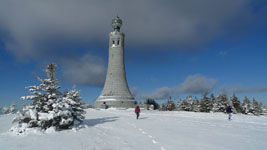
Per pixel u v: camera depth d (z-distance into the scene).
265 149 8.70
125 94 54.78
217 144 9.51
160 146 8.97
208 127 15.38
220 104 61.72
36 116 13.23
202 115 27.72
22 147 8.69
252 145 9.38
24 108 13.73
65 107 14.17
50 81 14.54
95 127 15.05
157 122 18.52
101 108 51.19
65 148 8.48
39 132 12.27
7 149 8.36
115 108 49.75
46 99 14.40
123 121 19.09
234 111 58.50
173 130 13.72
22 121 13.41
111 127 14.98
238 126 16.09
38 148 8.49
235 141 10.22
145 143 9.54
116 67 57.16
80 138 10.72
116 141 9.95
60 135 11.69
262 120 21.23
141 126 15.62
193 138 10.89
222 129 14.37
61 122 13.34
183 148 8.66
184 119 21.61
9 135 11.78
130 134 12.05
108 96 53.94
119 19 60.84
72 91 16.42
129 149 8.31
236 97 64.38
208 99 68.12
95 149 8.27
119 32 58.91
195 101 73.19
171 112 35.31
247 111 63.34
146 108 52.97
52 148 8.51
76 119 15.44
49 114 13.18
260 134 12.38
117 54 57.88
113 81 56.06
